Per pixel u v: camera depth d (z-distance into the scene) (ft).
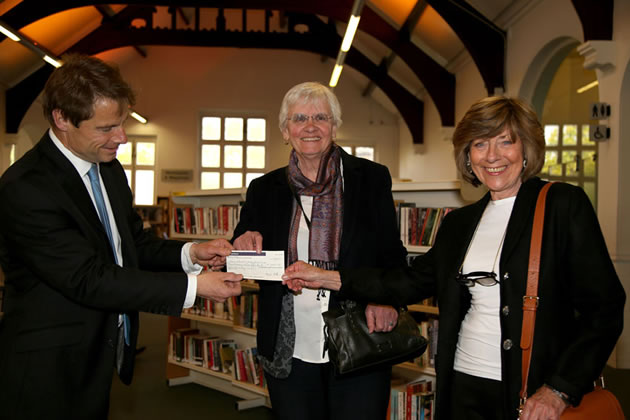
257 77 49.85
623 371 15.98
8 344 5.06
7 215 5.06
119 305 5.19
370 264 6.35
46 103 5.11
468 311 5.28
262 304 6.53
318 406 6.34
